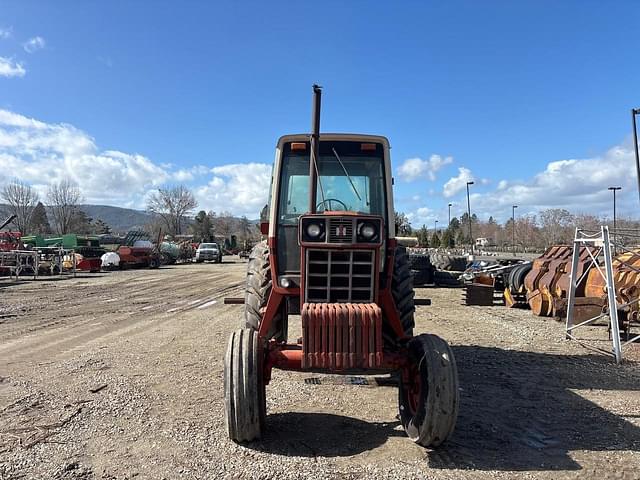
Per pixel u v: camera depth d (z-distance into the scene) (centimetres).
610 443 453
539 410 544
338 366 406
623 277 1030
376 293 430
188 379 652
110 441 450
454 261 2291
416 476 387
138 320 1150
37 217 8544
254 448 436
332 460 414
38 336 948
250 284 565
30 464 404
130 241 4762
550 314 1215
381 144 541
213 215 11156
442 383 407
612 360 776
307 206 532
